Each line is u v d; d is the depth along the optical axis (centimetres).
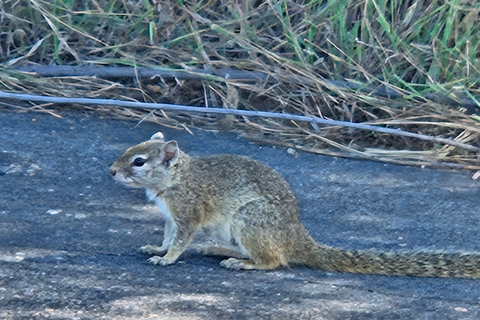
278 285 836
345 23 1463
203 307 762
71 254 877
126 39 1471
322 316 759
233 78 1409
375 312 776
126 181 884
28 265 831
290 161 1248
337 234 1016
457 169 1264
